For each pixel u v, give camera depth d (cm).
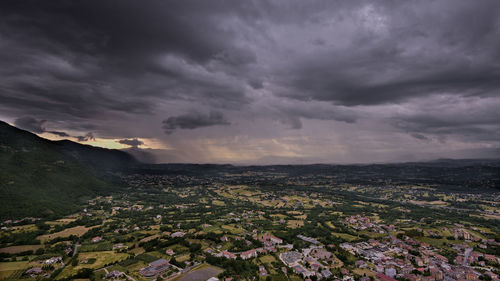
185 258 18388
